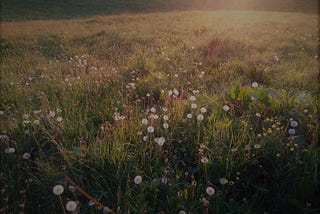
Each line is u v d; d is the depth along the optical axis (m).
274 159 2.69
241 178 2.58
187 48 7.91
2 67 7.49
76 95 4.61
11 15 27.52
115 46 9.22
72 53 8.85
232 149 2.64
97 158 2.79
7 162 2.88
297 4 29.14
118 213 2.15
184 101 3.99
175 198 2.29
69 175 2.65
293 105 3.60
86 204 2.38
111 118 3.69
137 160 2.76
